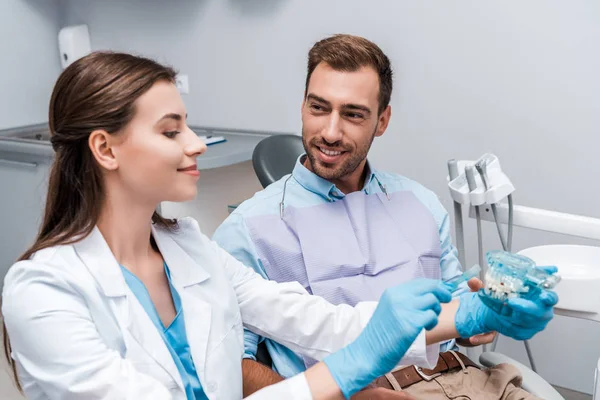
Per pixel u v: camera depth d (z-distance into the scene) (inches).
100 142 34.7
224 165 89.9
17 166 103.6
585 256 49.6
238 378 41.6
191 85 111.0
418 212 57.5
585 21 75.7
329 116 52.2
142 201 36.8
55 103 36.0
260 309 45.7
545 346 86.7
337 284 51.7
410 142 90.7
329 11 93.7
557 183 81.7
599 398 42.1
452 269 58.2
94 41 120.2
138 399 32.4
